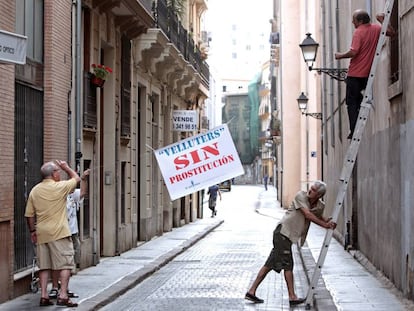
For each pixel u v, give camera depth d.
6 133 13.20
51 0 15.80
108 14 21.14
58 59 16.30
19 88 14.33
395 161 14.24
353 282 15.41
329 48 30.58
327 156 33.81
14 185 13.95
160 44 26.53
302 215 13.35
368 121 18.70
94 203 19.48
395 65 14.57
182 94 37.53
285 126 55.25
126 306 13.70
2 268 13.02
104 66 20.30
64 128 16.72
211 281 17.33
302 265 20.73
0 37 9.67
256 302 13.91
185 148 13.15
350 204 22.80
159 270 19.64
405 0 12.88
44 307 12.64
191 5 41.59
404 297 13.13
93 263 19.31
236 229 37.50
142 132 28.16
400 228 13.68
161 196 31.84
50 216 12.66
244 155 133.75
